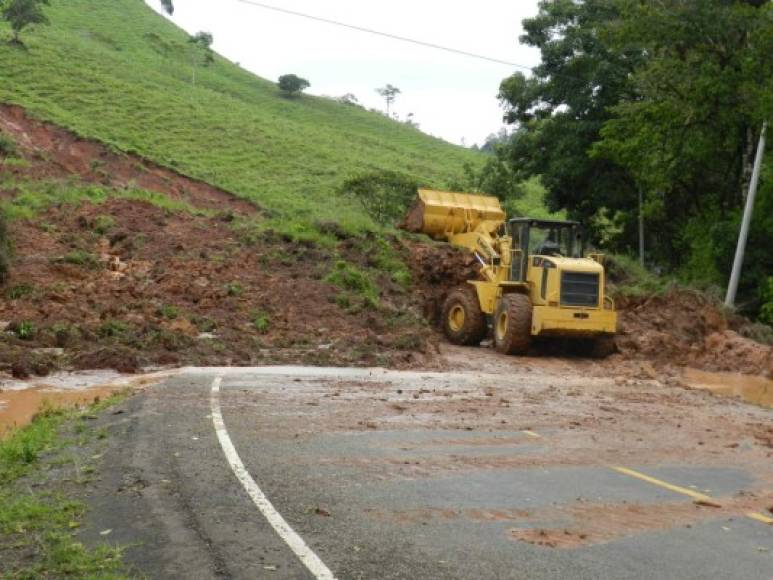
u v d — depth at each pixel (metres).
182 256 23.39
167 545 5.40
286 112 101.56
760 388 17.47
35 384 13.70
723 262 29.33
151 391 12.14
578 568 5.38
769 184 27.67
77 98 62.38
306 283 22.22
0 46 69.31
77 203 27.20
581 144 35.69
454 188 43.59
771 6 27.14
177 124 65.56
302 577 4.94
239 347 17.81
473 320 21.88
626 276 27.16
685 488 7.81
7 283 19.75
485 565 5.36
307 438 9.23
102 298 19.72
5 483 7.03
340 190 39.50
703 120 29.48
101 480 7.04
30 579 4.85
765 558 5.77
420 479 7.66
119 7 130.50
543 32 36.88
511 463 8.56
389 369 17.42
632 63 34.75
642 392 15.43
